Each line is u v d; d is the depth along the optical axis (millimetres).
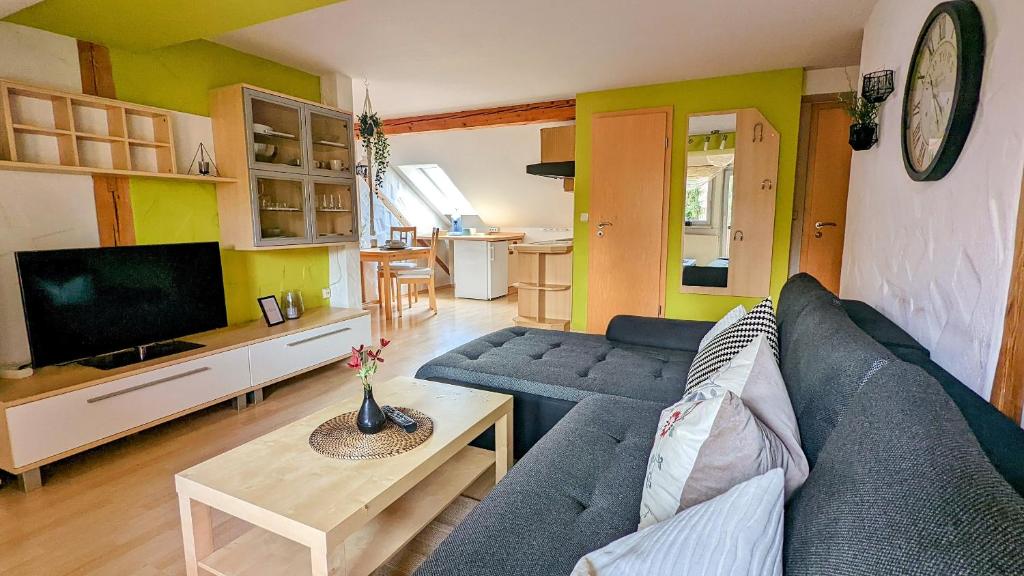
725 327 2074
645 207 4715
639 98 4602
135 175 2844
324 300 4281
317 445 1664
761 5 2791
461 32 3178
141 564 1746
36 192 2574
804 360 1318
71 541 1864
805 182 4551
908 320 1880
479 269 7125
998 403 1205
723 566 708
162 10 2359
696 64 3938
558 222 8117
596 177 4863
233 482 1447
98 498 2145
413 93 4758
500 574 1034
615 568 799
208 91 3322
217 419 2949
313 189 3656
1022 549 447
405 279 6059
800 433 1118
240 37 3248
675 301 4723
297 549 1574
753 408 1127
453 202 8625
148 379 2570
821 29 3160
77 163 2602
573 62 3842
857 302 2363
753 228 4391
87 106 2738
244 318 3623
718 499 809
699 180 4504
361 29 3117
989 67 1327
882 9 2559
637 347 2768
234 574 1466
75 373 2451
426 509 1741
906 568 507
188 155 3223
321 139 3773
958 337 1453
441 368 2480
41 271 2334
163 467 2404
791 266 4676
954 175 1507
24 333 2586
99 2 2268
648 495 1115
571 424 1739
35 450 2172
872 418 761
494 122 5402
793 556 717
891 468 633
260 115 3330
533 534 1155
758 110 4227
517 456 2305
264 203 3393
